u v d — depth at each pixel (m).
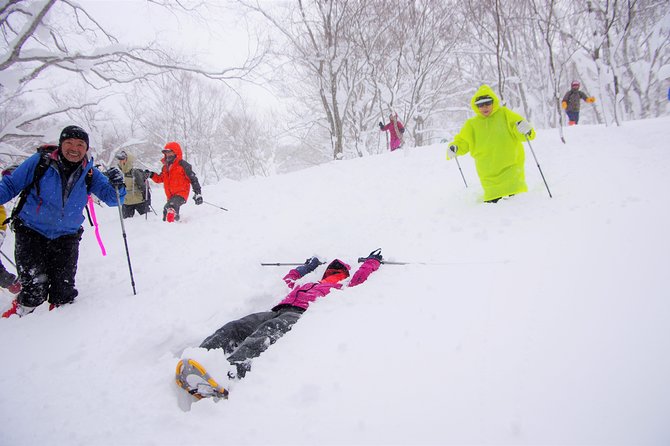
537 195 4.50
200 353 2.11
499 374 1.81
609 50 7.42
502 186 4.54
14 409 2.12
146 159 22.45
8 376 2.45
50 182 3.18
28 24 6.61
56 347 2.76
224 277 3.95
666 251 2.59
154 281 3.98
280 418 1.77
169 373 2.30
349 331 2.42
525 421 1.53
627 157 5.03
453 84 16.45
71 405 2.12
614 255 2.71
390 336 2.29
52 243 3.36
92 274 4.32
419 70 12.46
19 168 3.12
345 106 12.70
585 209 3.76
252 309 3.54
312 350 2.27
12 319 3.21
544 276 2.65
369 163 8.29
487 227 3.96
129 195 6.82
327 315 2.73
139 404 2.08
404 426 1.61
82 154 3.23
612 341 1.88
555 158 5.77
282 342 2.44
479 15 9.98
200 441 1.71
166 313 3.26
